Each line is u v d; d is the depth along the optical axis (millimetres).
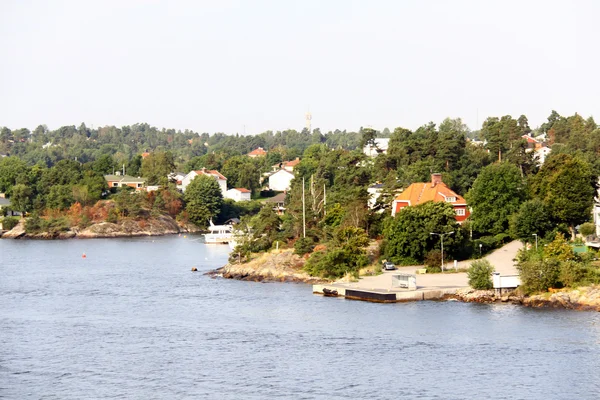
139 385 152750
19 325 199875
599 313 197250
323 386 151000
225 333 188375
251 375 157500
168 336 186625
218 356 169875
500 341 175750
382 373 157500
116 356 171000
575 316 195000
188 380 155125
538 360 163125
